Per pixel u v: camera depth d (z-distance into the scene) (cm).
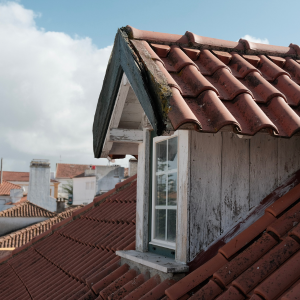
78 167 6159
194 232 273
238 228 278
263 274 205
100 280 377
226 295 202
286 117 221
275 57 325
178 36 303
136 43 267
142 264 313
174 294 233
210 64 274
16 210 2064
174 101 206
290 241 219
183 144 282
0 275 789
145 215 362
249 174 291
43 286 562
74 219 888
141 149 372
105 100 334
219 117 202
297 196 269
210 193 279
